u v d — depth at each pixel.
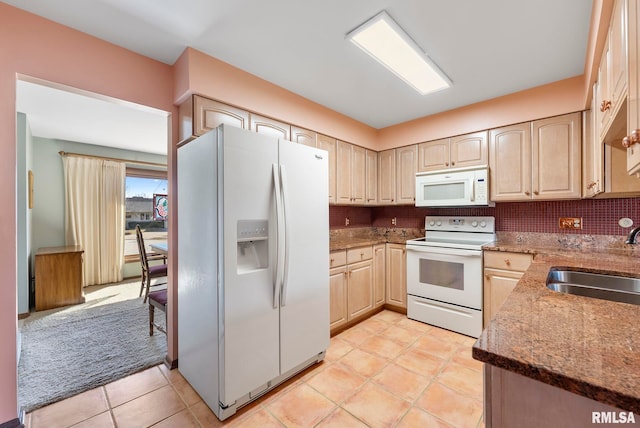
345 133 3.16
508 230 2.94
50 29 1.64
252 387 1.70
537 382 0.67
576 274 1.60
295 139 2.62
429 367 2.13
